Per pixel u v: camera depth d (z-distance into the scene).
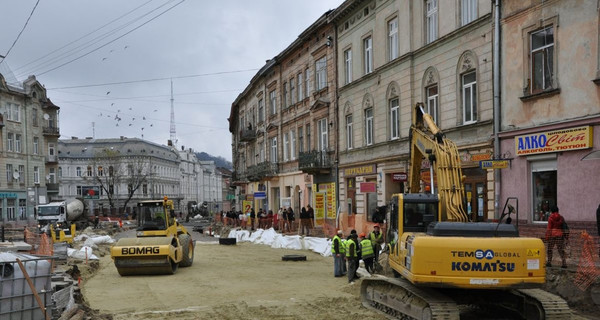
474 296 10.17
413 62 23.44
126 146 96.06
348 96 30.05
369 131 28.02
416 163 13.77
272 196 45.25
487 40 18.78
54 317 9.69
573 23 15.46
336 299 13.13
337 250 17.33
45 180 65.62
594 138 14.74
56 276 13.95
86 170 94.88
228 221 46.41
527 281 8.87
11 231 38.59
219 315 11.42
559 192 15.83
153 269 18.48
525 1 17.16
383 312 11.59
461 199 10.67
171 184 110.06
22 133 61.00
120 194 94.69
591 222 14.77
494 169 18.27
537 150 16.47
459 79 20.45
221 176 160.88
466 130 20.02
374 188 23.56
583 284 11.33
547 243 12.69
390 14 25.25
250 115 55.34
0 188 56.16
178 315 11.49
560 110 15.86
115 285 16.44
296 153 39.09
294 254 25.20
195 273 19.06
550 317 8.92
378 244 17.19
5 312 8.79
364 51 28.23
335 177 31.70
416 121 13.79
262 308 12.09
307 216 30.45
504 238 9.06
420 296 9.65
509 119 17.78
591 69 14.91
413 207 11.21
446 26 21.20
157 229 19.98
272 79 45.09
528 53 17.11
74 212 55.38
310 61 35.78
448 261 9.04
